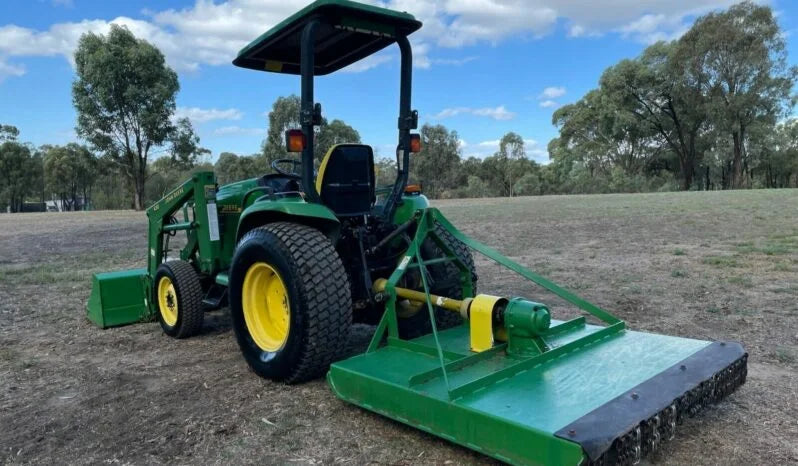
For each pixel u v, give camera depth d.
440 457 2.68
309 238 3.54
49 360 4.45
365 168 4.09
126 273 5.74
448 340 3.59
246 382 3.77
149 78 34.25
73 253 12.07
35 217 29.66
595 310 3.57
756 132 45.25
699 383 2.61
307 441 2.89
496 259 3.80
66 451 2.90
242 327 3.92
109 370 4.16
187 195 5.16
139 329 5.39
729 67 44.75
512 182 68.62
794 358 3.85
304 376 3.57
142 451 2.87
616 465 2.11
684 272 6.92
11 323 5.70
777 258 7.64
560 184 61.25
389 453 2.74
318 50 4.50
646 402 2.39
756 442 2.72
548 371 2.84
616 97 51.91
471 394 2.58
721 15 44.69
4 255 12.05
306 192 3.78
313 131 3.79
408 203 4.23
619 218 14.95
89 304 5.68
